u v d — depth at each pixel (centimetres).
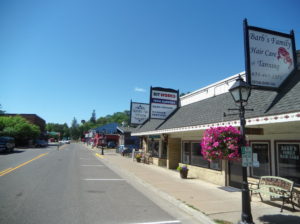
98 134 5509
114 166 1716
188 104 1709
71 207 636
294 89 737
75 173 1270
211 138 596
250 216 508
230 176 968
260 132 783
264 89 799
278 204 711
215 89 1388
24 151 3188
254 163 849
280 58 845
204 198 760
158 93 1803
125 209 639
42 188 856
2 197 715
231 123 816
